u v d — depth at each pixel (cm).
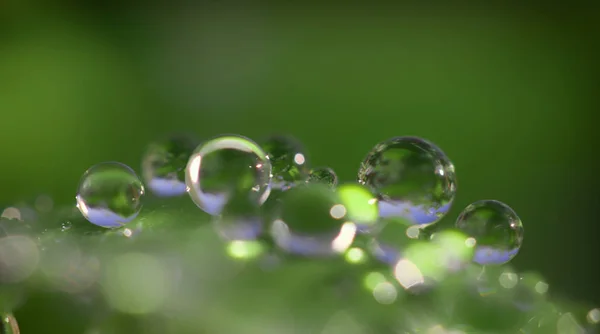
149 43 22
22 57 20
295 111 21
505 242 5
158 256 5
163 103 21
